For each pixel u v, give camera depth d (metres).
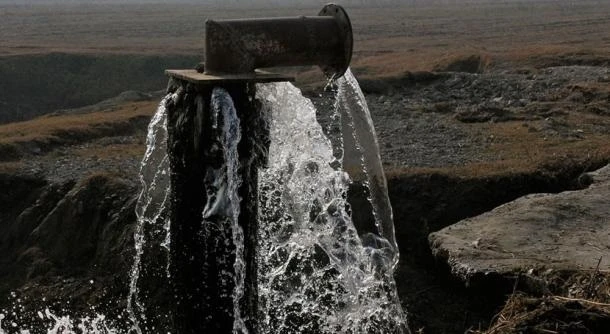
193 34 69.00
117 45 55.84
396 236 10.68
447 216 10.77
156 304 10.05
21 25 83.25
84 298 10.77
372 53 44.03
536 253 8.07
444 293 9.12
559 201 9.60
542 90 20.41
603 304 5.76
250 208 4.42
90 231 11.77
